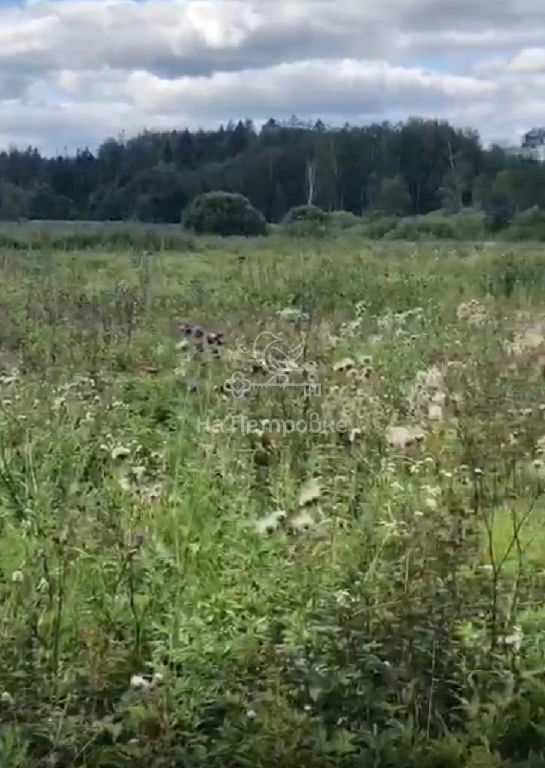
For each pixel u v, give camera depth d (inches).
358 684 149.2
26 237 841.5
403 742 140.3
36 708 144.2
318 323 413.7
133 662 157.2
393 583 167.5
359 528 196.9
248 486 223.9
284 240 916.6
